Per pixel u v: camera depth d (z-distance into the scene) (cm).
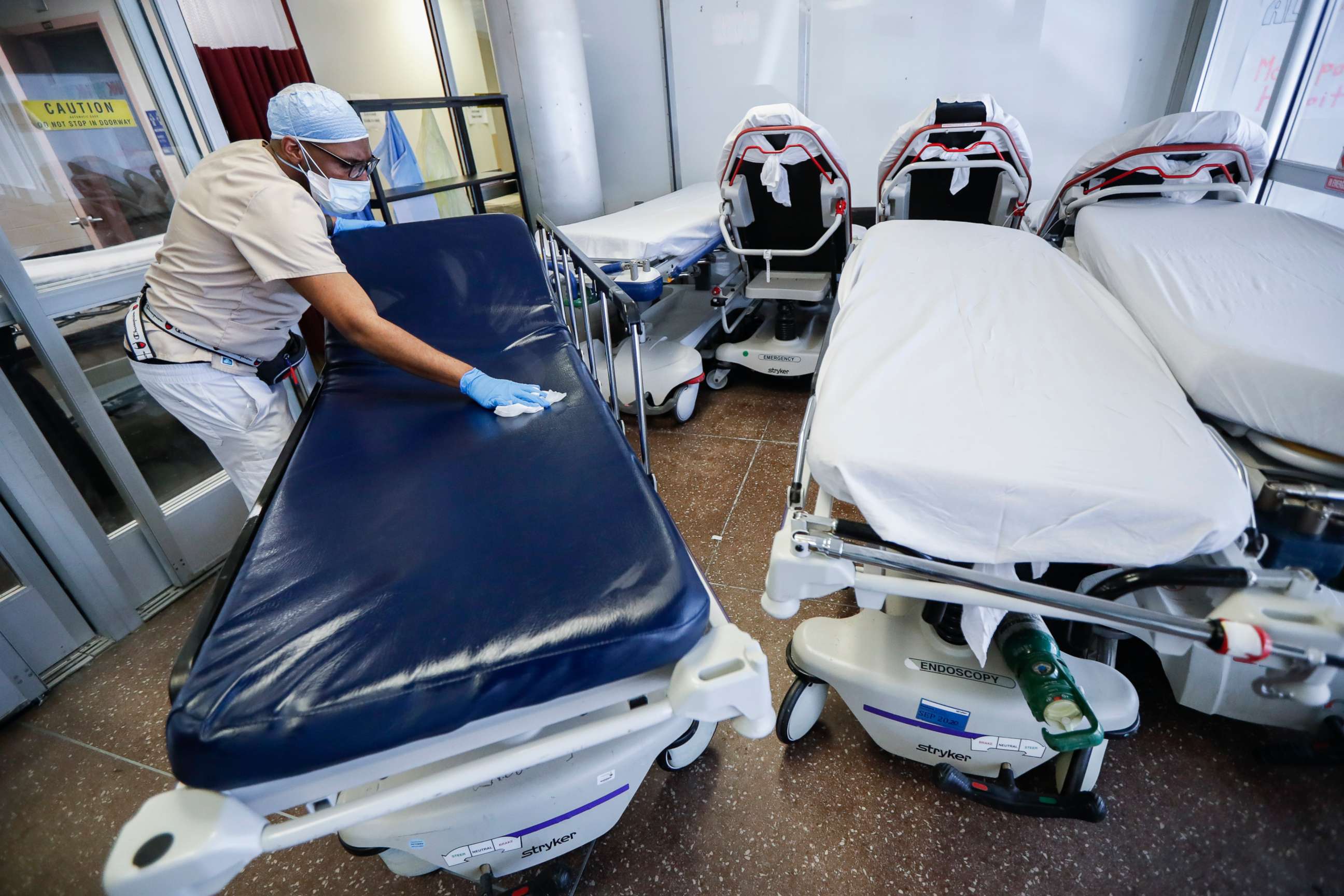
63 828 137
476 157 451
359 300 132
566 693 81
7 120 175
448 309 185
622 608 82
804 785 133
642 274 242
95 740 157
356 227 192
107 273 184
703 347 326
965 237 201
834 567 93
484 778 77
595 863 122
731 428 274
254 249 128
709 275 393
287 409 176
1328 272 136
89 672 177
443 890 121
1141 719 139
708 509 221
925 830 123
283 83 374
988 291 156
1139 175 216
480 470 117
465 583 89
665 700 86
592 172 361
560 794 102
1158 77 310
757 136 234
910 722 124
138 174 201
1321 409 94
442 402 146
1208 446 91
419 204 394
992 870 116
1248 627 75
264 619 86
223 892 122
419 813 99
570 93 337
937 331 136
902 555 89
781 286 275
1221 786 125
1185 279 138
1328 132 244
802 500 115
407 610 85
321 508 110
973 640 100
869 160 373
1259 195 281
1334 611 76
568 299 258
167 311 147
